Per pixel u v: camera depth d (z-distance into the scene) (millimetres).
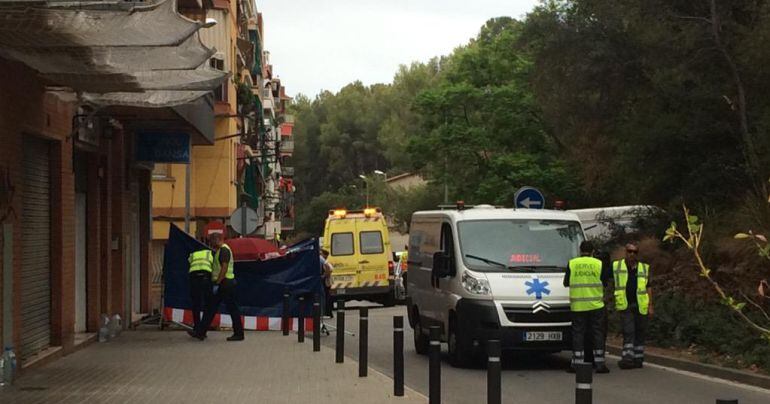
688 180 23297
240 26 53406
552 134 43094
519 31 30953
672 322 17312
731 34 22094
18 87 12320
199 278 18672
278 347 17312
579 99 28250
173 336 19469
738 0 22344
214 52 11531
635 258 15305
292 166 117250
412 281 18250
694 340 16766
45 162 14586
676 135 22969
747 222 18828
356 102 117250
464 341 14789
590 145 31141
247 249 23141
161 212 40812
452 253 15609
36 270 14117
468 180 46406
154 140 21656
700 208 22375
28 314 13680
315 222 101688
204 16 30156
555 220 15922
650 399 11805
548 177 41531
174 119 18953
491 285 14680
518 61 44500
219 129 41625
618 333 19875
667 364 15562
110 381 12320
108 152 18969
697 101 22625
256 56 59594
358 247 33844
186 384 12109
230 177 42875
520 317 14539
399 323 11234
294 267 21406
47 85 13492
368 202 97500
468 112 46094
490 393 8055
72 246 15742
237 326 18703
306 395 11219
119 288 20453
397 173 112500
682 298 18234
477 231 15594
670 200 24625
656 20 23375
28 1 9070
